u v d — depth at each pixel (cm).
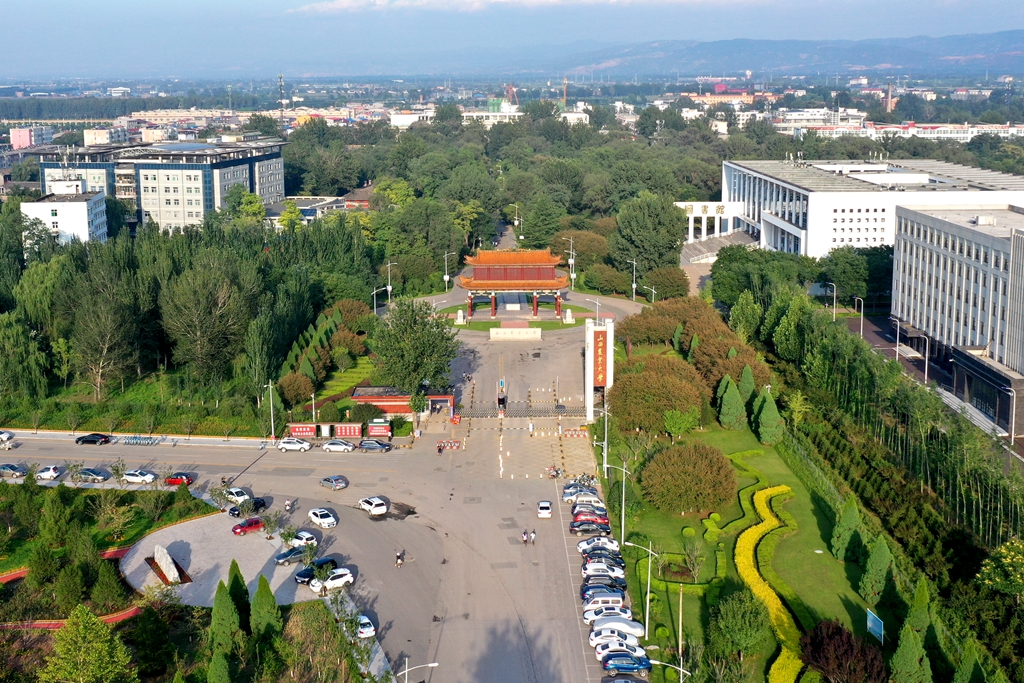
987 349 19900
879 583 12088
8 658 11181
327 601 12431
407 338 19188
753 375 19612
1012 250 18788
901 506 14525
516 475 16625
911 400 16300
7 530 14238
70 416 19112
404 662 11144
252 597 12175
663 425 17900
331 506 15425
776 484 15988
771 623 11694
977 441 14438
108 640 10369
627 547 13762
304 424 18438
